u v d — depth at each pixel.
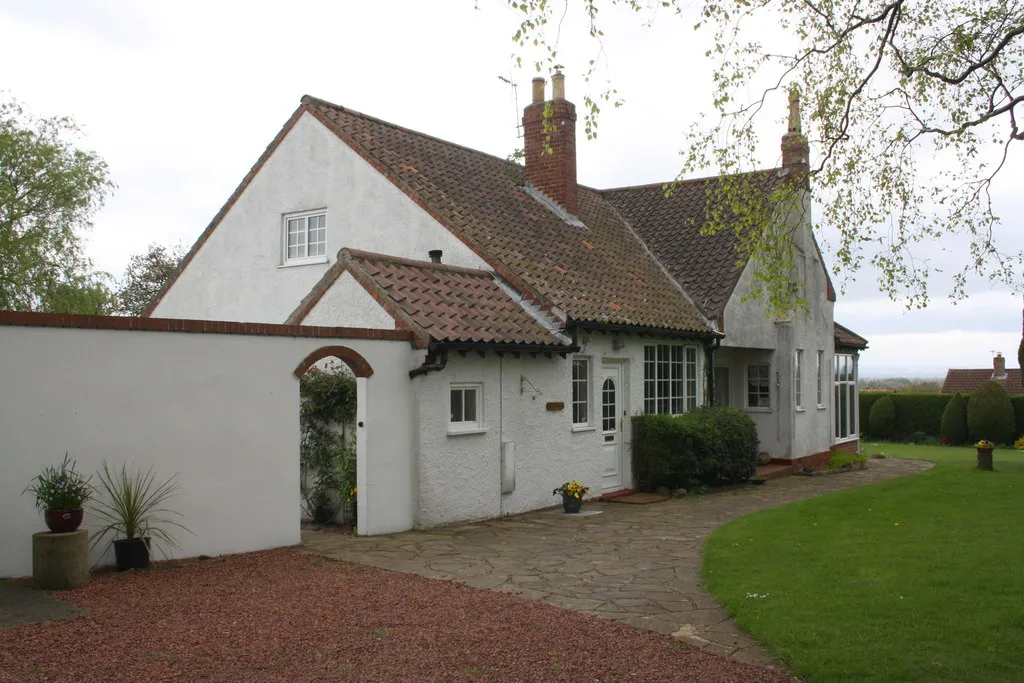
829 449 23.31
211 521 9.10
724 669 5.69
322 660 5.75
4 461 7.52
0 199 25.50
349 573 8.45
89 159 28.06
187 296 17.66
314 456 11.70
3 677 5.26
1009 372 47.16
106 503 8.23
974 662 5.58
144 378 8.55
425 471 11.28
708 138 10.95
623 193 22.81
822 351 23.25
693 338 17.33
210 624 6.52
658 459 15.52
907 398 36.16
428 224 14.19
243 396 9.45
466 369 11.98
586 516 12.82
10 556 7.57
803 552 9.10
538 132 18.30
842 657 5.73
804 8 10.74
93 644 5.96
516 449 12.84
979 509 11.80
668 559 9.38
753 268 19.22
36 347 7.75
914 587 7.36
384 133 16.23
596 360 14.79
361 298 11.76
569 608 7.23
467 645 6.12
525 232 15.67
